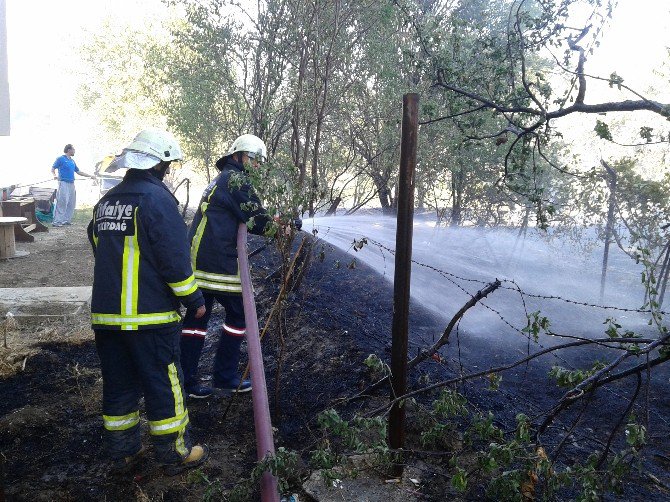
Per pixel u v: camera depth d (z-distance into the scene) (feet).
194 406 11.64
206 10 19.86
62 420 11.05
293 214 10.12
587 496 6.16
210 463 9.61
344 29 17.11
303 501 8.48
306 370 12.50
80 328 16.51
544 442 9.89
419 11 17.43
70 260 27.43
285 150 20.51
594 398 11.99
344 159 22.54
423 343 14.08
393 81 17.40
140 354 8.74
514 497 6.75
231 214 11.50
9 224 27.04
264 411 7.14
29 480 9.18
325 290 16.94
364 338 13.43
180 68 24.70
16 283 22.93
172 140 9.35
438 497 8.34
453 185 21.40
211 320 16.66
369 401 10.80
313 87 16.62
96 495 8.84
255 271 19.21
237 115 22.72
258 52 18.88
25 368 13.29
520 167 10.24
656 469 9.38
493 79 10.46
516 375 12.94
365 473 8.89
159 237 8.59
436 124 18.10
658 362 6.78
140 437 9.60
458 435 9.58
